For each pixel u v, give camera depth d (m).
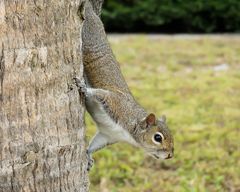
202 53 24.80
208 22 31.84
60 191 6.12
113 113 7.66
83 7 6.19
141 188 11.45
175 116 15.81
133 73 21.14
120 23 31.77
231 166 12.60
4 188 5.75
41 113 5.86
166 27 32.06
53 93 5.95
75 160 6.27
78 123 6.28
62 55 5.99
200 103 17.30
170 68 22.06
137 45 26.72
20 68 5.68
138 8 31.39
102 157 12.94
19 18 5.61
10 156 5.73
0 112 5.65
